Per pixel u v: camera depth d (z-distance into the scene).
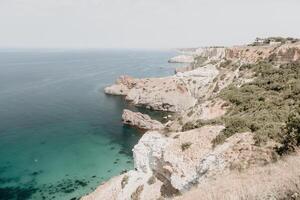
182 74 126.25
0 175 59.59
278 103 41.62
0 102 120.69
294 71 60.38
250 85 59.62
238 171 20.12
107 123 97.00
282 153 20.70
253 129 31.84
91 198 46.34
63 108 114.00
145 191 40.44
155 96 118.00
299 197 8.39
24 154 70.00
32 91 145.25
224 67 111.44
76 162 66.94
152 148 41.66
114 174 61.75
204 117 53.91
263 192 9.79
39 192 53.66
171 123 69.81
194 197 14.74
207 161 28.62
